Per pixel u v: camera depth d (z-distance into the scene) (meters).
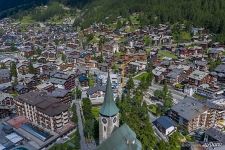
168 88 197.62
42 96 164.38
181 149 127.12
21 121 157.88
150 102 178.38
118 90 196.38
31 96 163.25
